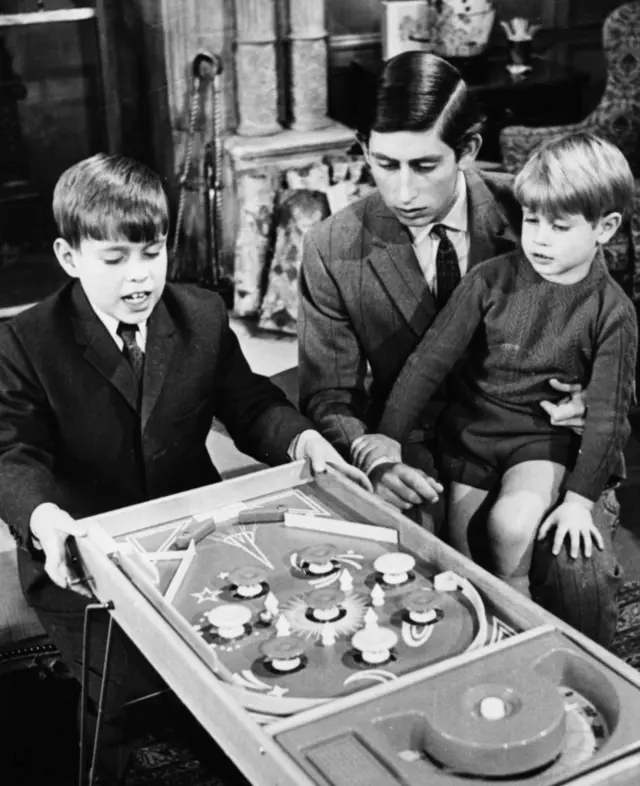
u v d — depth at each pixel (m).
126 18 4.40
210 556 2.07
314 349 2.69
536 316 2.41
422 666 1.74
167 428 2.41
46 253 4.59
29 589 2.35
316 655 1.78
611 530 2.53
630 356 2.38
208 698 1.66
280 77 4.53
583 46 4.82
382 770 1.50
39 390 2.36
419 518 2.56
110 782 2.31
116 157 2.26
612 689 1.62
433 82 2.33
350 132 4.57
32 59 4.38
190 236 4.63
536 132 4.29
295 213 4.33
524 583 2.46
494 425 2.52
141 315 2.31
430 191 2.41
